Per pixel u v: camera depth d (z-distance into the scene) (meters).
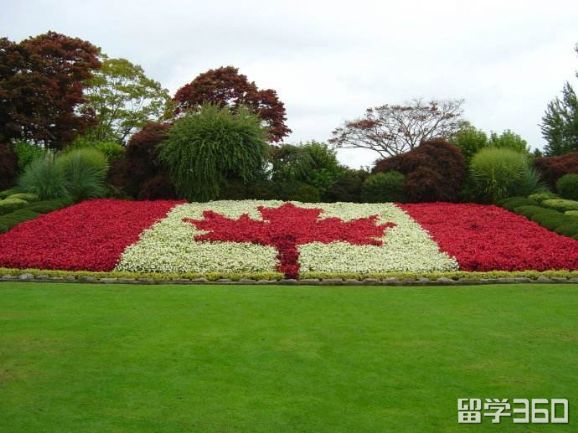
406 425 5.65
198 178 20.61
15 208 18.72
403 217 18.36
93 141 36.78
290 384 6.54
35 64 28.23
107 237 15.38
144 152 22.19
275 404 6.04
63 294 10.66
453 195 21.69
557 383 6.63
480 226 17.14
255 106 36.84
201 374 6.78
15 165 23.77
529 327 8.63
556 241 15.39
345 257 14.20
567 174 21.88
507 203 20.00
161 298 10.37
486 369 7.01
